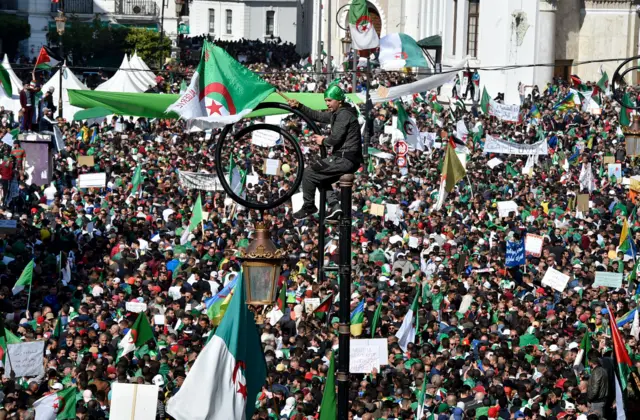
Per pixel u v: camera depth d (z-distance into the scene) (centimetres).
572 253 3447
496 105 5922
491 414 2216
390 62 6650
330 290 2872
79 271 3350
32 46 11212
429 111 6581
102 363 2359
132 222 3716
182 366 2364
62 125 5541
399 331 2548
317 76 8925
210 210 3953
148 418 1934
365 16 4981
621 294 2955
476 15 8556
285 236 3509
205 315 2747
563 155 5084
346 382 1449
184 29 12269
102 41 9675
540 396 2269
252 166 4675
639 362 2397
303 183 1422
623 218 3653
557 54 8619
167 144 5419
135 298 2861
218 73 1429
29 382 2308
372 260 3356
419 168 4866
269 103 1435
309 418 2170
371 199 4119
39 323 2683
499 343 2609
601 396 2152
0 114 5838
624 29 8594
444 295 2983
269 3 16075
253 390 1859
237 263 3120
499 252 3403
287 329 2770
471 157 5109
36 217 3756
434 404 2247
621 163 4922
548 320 2775
